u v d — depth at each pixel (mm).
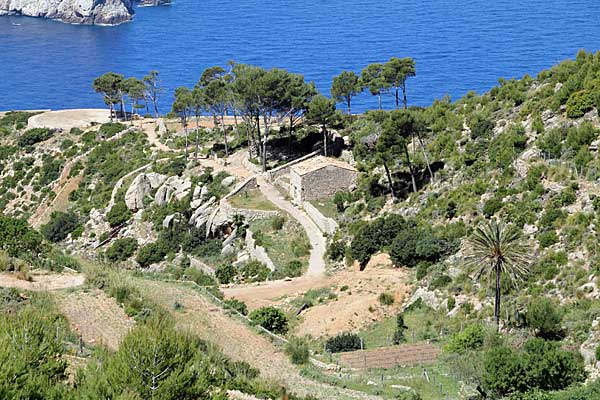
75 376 57688
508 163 124875
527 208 112000
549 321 87875
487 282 103562
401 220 128000
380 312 109062
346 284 120000
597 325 86062
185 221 156875
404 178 142250
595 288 93062
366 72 179125
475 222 118062
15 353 53906
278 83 162000
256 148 171875
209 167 169125
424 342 97375
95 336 80875
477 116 142250
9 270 96688
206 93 176375
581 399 71188
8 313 73875
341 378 85375
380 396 79000
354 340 99875
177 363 55344
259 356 89438
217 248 147250
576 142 118188
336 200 145125
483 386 78562
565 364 77438
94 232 168000
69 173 194250
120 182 177625
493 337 89250
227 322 98375
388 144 135875
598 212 103812
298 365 88438
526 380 76812
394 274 118625
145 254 151750
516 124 131750
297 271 129875
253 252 139500
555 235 104125
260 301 117938
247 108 164500
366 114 172500
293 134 175000
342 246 131875
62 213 178125
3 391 49594
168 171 172125
